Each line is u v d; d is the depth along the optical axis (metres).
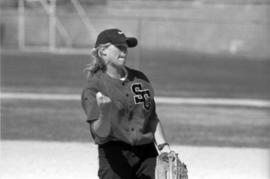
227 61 140.00
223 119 57.88
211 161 37.47
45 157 37.53
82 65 117.25
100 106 18.25
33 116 56.00
